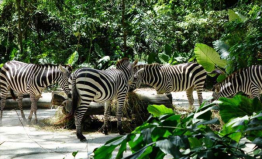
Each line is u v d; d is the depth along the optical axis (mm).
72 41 14656
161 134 2289
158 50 14695
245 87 7887
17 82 7484
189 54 13398
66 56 13805
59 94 7410
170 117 2391
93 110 6996
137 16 12570
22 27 14062
